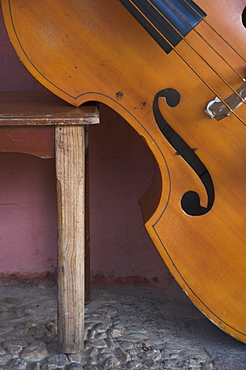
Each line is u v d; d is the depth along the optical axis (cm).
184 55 160
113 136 226
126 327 202
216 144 164
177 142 166
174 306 225
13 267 239
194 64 161
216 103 158
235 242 168
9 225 235
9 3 156
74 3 158
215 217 167
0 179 230
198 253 169
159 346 187
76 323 176
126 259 238
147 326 203
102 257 238
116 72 162
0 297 226
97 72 162
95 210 234
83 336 181
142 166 229
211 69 161
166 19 156
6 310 213
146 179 230
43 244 237
